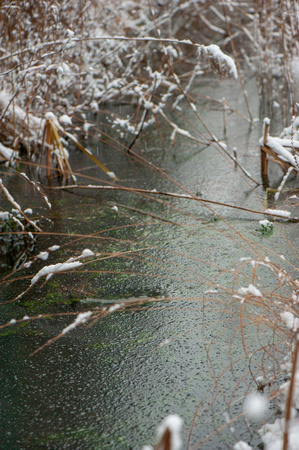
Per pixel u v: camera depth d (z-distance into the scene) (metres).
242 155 5.52
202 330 2.60
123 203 4.46
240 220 3.94
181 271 3.29
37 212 4.32
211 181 4.84
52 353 2.58
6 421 2.15
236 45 10.77
